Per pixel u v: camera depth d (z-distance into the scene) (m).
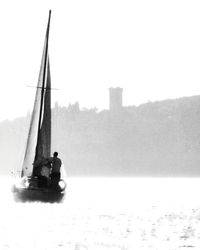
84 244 81.56
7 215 128.25
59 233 96.00
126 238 89.62
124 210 155.88
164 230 102.94
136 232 98.75
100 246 79.62
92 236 91.75
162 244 82.38
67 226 108.56
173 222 120.50
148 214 141.50
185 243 83.62
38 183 156.62
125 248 78.19
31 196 156.12
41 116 181.25
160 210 156.00
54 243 82.44
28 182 166.50
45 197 154.62
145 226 110.38
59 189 156.12
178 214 142.88
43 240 85.75
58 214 133.88
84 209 153.88
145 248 78.00
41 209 143.62
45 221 117.31
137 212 148.50
